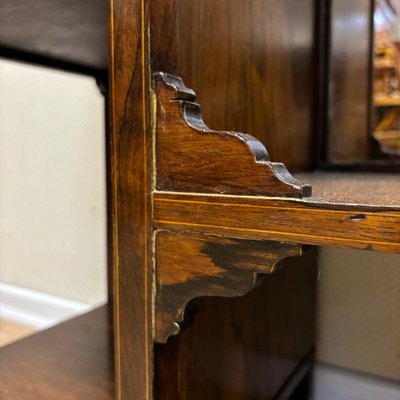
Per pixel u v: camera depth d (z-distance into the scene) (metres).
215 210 0.37
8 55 0.75
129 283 0.42
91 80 1.12
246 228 0.36
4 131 1.31
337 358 0.84
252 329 0.65
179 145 0.38
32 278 1.33
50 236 1.27
